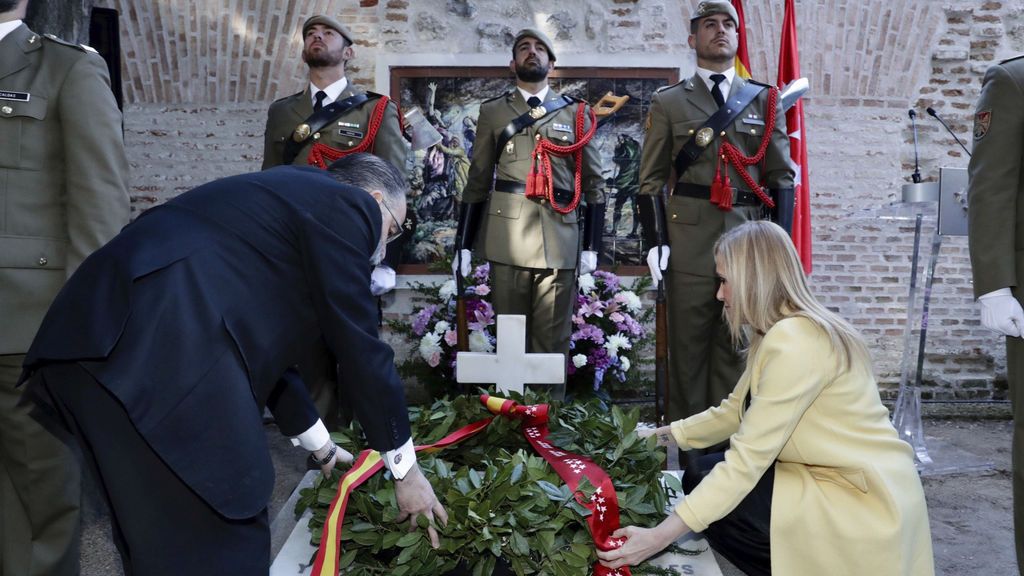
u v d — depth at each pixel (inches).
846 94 187.9
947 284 190.5
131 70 182.1
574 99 137.5
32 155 75.9
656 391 119.4
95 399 51.3
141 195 184.2
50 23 121.4
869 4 185.8
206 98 183.5
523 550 63.4
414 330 161.0
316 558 63.0
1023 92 81.6
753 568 74.0
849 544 64.0
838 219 189.8
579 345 155.5
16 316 74.5
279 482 131.4
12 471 78.7
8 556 80.4
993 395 190.5
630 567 68.7
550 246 129.8
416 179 185.5
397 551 68.8
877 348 191.5
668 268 122.5
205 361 50.7
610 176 187.3
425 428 84.3
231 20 181.8
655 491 72.8
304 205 56.4
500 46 185.3
